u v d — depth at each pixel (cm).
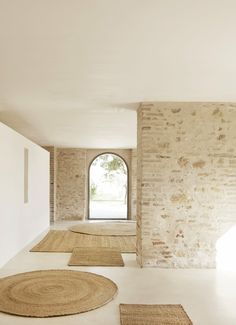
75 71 407
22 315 351
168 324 331
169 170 558
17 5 252
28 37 310
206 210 559
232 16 269
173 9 257
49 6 253
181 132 560
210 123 562
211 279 492
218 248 559
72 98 539
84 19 274
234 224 559
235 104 566
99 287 445
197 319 347
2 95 521
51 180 1230
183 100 554
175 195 558
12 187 623
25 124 787
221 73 415
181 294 426
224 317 353
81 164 1282
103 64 383
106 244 755
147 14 265
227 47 333
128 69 400
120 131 891
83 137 1012
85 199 1293
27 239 752
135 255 652
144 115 559
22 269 540
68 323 336
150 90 493
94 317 351
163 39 313
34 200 830
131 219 1284
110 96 528
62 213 1267
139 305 384
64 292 424
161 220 557
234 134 564
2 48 336
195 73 415
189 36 308
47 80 443
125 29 292
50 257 627
